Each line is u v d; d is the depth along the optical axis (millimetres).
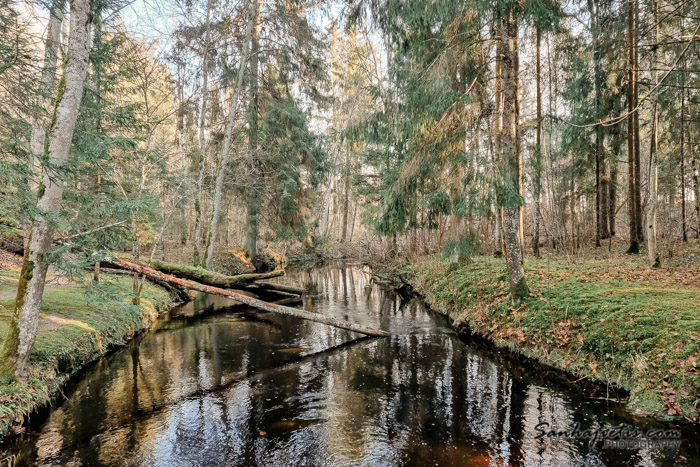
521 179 9047
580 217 19562
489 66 10891
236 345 9109
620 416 5164
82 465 4289
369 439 4848
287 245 28922
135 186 11750
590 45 11758
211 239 15523
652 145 10711
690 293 7410
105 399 6055
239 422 5320
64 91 5238
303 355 8383
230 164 18031
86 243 5773
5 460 4207
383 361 7930
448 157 9617
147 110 10719
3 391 4926
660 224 17812
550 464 4219
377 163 18328
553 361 7035
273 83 18766
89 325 8102
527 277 10305
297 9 15695
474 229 11047
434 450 4570
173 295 14148
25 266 5266
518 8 7703
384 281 19188
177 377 7035
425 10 7754
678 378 5125
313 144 19281
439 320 11266
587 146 15938
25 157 5457
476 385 6559
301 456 4473
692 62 12820
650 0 9242
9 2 5734
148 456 4477
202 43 15562
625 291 8000
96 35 7125
